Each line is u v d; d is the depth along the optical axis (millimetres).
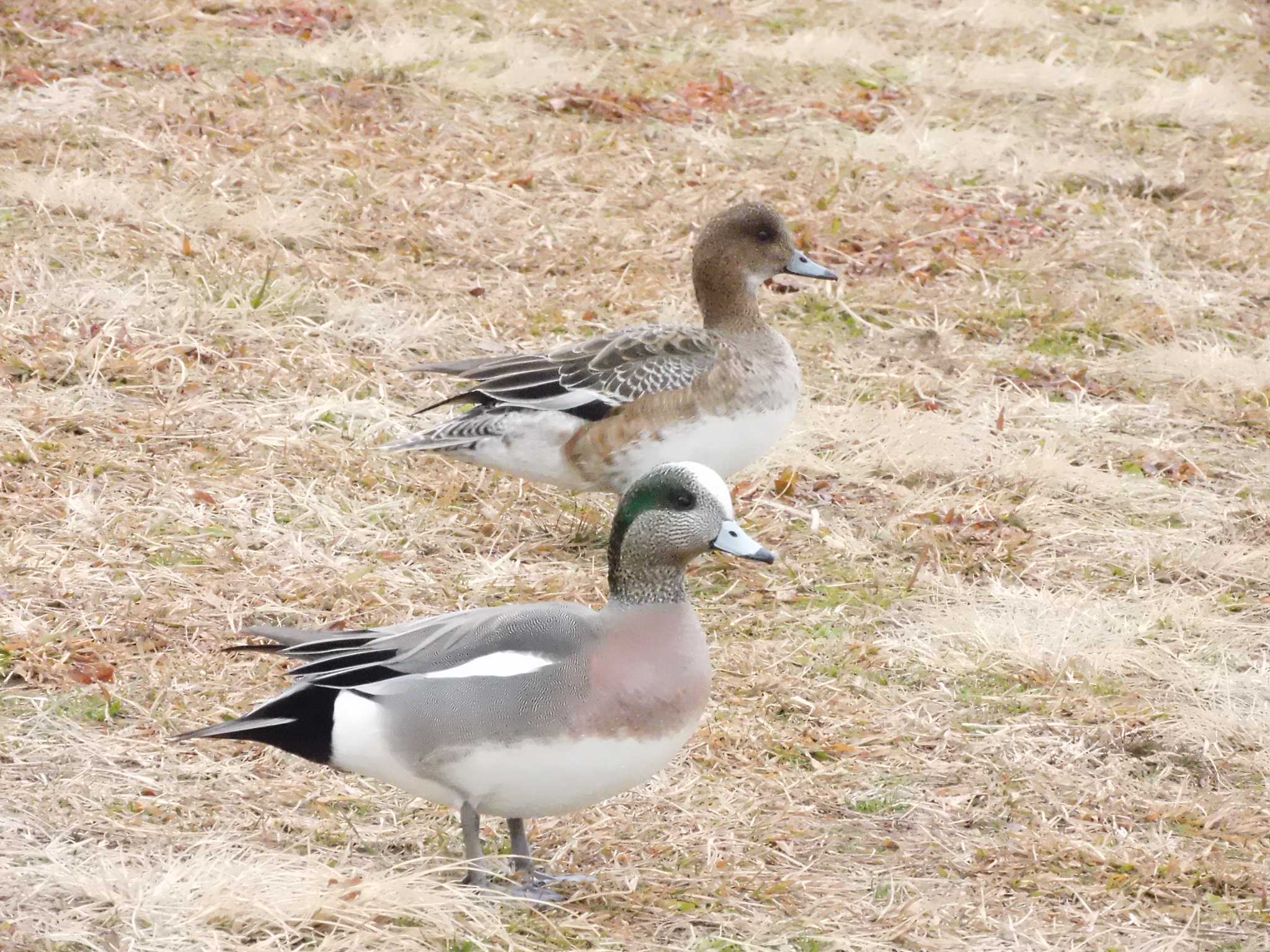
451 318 14453
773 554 7062
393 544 10945
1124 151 20641
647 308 15141
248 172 16906
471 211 16875
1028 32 24875
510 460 11008
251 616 9758
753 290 11680
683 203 17719
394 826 7922
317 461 11852
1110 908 7680
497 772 6867
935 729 9297
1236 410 14234
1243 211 19125
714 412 11008
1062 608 10773
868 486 12578
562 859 7785
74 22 20234
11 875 6977
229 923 6801
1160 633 10609
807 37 22969
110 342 12844
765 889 7582
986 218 18250
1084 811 8602
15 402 12008
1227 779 9062
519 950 6891
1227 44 25188
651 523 7023
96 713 8562
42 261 14164
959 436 13234
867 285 16375
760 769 8773
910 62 22938
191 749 8352
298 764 8352
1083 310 16094
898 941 7281
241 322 13648
